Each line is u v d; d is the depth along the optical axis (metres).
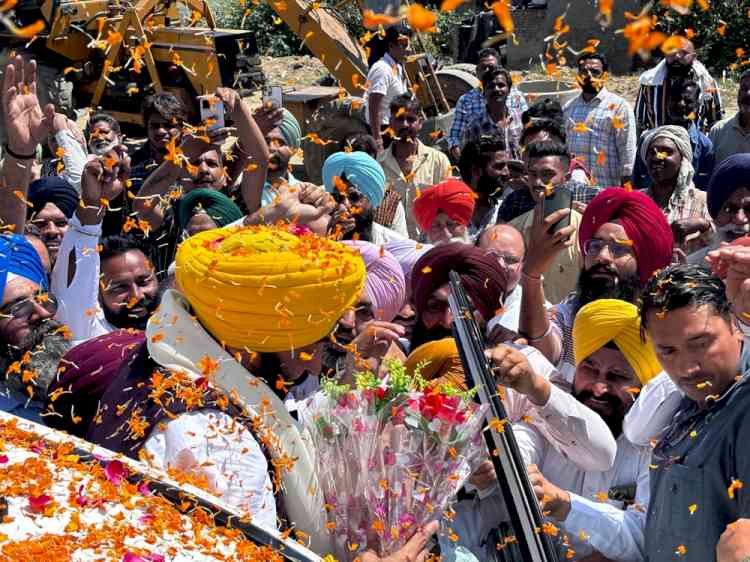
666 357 2.64
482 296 3.28
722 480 2.54
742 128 7.79
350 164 5.18
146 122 5.83
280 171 5.55
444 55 13.67
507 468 2.23
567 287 4.93
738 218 4.80
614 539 2.89
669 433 2.75
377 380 2.45
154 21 11.23
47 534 1.61
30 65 3.91
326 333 2.47
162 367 2.43
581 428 2.90
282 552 1.90
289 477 2.38
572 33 14.13
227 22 16.34
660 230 3.97
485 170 5.94
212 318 2.38
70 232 3.85
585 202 5.32
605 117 7.82
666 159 5.89
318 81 13.95
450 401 2.31
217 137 4.34
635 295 3.93
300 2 10.87
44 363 3.13
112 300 3.76
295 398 3.06
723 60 12.43
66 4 10.71
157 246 4.86
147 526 1.75
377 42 9.78
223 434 2.28
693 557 2.57
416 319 3.43
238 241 2.39
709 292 2.59
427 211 4.77
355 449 2.35
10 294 3.13
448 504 2.48
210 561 1.72
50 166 6.21
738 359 2.62
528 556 2.18
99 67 11.15
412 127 6.89
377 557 2.32
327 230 3.35
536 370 3.28
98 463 1.92
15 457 1.86
